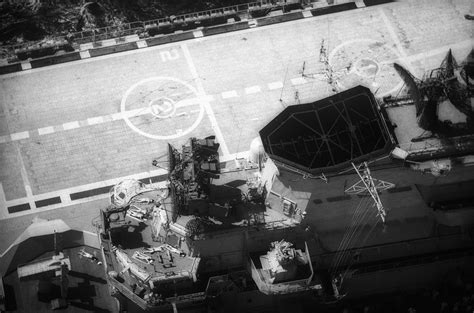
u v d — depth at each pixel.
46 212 93.44
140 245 82.88
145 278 79.50
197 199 79.31
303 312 84.44
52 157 98.25
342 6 114.06
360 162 77.56
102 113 102.25
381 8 113.88
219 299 83.81
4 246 90.62
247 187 83.38
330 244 84.88
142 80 105.69
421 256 87.31
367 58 107.69
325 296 84.25
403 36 110.50
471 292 89.62
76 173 96.81
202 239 79.44
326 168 77.44
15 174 96.75
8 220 92.81
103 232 84.25
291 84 104.81
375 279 87.75
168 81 105.56
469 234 86.50
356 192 80.44
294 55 108.25
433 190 84.19
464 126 81.12
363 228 85.25
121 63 107.69
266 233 81.31
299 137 79.00
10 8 117.81
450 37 110.31
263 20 112.50
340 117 79.81
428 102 81.12
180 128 100.62
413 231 86.25
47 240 91.12
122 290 81.50
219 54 108.50
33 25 116.19
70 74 106.62
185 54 108.56
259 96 103.69
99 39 112.94
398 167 79.38
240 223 80.25
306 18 112.75
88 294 86.75
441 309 89.00
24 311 85.19
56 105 103.19
